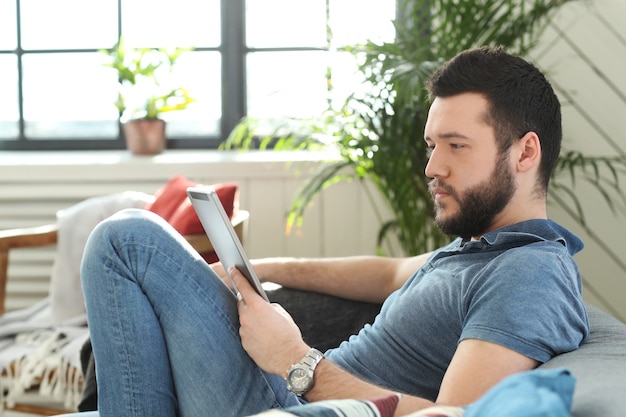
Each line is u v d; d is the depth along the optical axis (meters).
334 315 2.31
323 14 4.24
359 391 1.58
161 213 3.13
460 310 1.71
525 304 1.56
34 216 3.99
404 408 1.49
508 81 1.76
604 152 3.87
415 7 3.32
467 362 1.53
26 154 4.30
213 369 1.72
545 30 3.84
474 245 1.82
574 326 1.63
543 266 1.63
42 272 3.96
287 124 3.77
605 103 3.85
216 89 4.32
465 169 1.77
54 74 4.36
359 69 3.22
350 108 3.39
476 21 3.25
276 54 4.29
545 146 1.81
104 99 4.36
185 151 4.32
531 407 0.94
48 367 2.96
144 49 4.12
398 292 2.00
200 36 4.30
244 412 1.74
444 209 1.81
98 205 3.36
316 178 3.49
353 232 3.94
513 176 1.78
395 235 3.90
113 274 1.70
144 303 1.71
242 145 4.29
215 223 1.76
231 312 1.78
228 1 4.27
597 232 3.90
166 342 1.74
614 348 1.57
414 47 3.32
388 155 3.33
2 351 3.06
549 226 1.81
